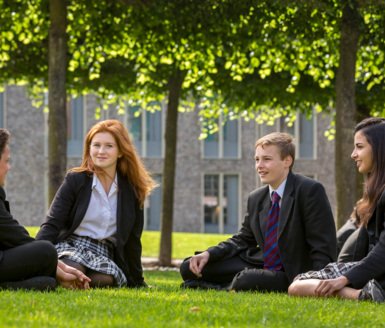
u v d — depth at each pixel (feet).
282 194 25.66
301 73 60.39
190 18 48.11
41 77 59.93
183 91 64.80
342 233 29.50
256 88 59.06
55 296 19.49
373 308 18.95
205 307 18.07
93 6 48.67
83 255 24.79
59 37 45.60
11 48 56.13
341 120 48.01
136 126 128.26
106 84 61.41
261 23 47.85
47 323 14.75
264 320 16.20
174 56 53.06
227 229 131.64
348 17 47.42
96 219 25.34
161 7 47.29
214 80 59.93
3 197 21.86
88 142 25.57
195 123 129.80
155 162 129.39
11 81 61.98
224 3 47.01
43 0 51.21
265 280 25.17
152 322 15.31
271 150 25.45
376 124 22.70
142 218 26.12
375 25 50.85
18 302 17.48
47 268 21.91
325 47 53.67
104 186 25.58
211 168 130.62
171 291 24.32
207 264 26.89
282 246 25.38
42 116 125.18
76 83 61.67
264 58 53.31
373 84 59.16
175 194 129.80
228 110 66.28
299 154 132.16
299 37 49.83
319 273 22.86
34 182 125.08
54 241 25.07
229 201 131.95
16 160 124.36
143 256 77.05
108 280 24.62
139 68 59.11
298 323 16.20
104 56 60.18
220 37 49.88
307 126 132.36
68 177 25.48
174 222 129.59
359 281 21.47
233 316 16.69
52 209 25.16
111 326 14.55
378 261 21.43
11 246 21.80
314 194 25.27
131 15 49.24
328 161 132.77
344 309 18.40
